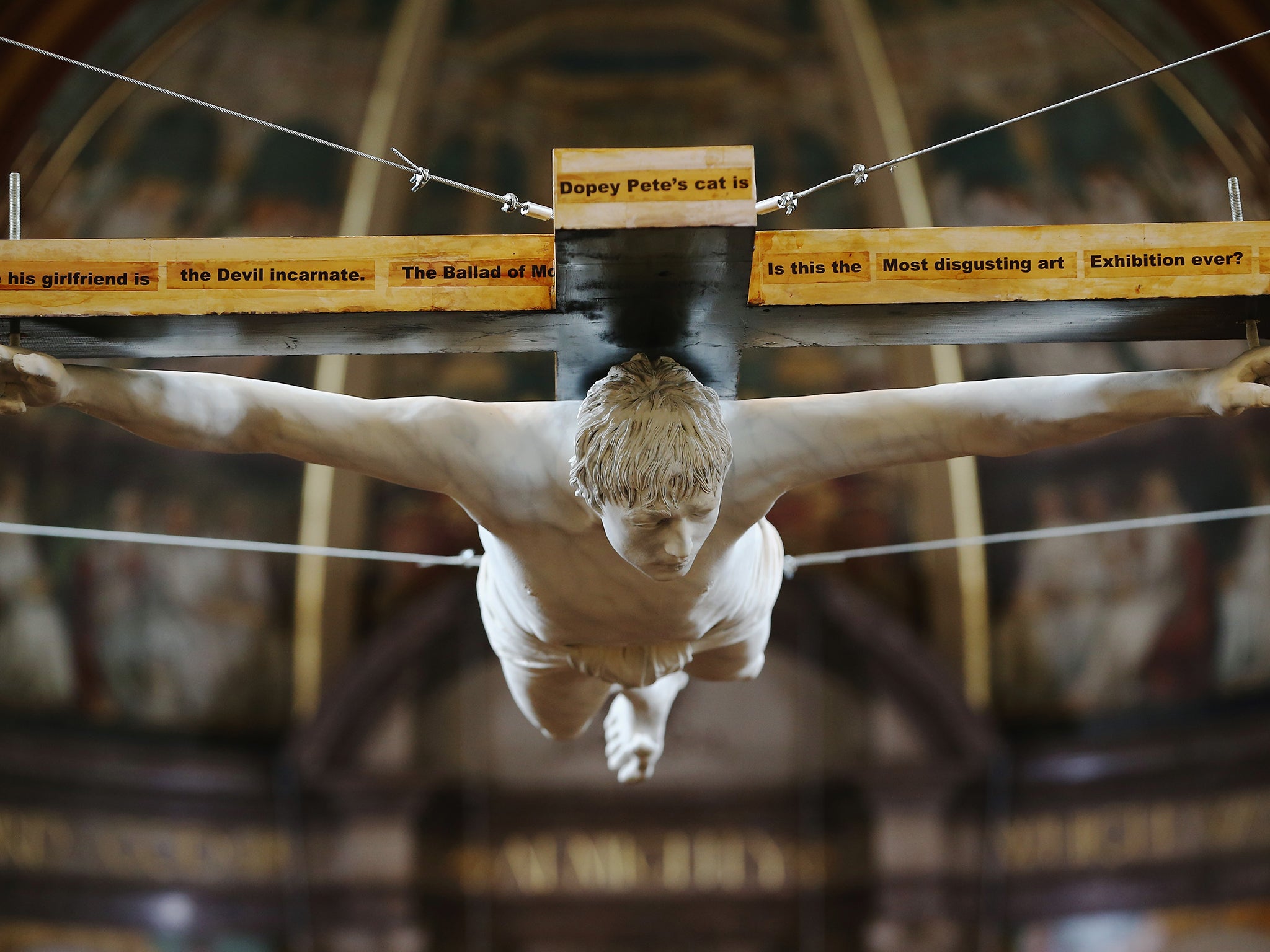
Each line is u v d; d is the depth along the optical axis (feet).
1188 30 30.19
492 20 37.52
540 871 44.57
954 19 36.09
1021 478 43.04
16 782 38.32
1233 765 40.55
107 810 40.47
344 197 38.93
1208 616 40.91
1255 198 31.55
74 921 39.24
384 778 43.80
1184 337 11.93
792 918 44.11
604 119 39.93
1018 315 11.21
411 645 44.55
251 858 42.93
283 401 11.78
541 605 12.94
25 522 38.55
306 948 43.19
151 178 35.40
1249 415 38.86
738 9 37.60
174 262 10.76
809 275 10.89
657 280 10.53
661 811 44.83
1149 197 35.91
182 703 42.37
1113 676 42.78
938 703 43.80
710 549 12.30
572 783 44.98
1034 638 43.70
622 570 12.29
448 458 11.88
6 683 38.24
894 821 43.55
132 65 31.96
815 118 39.22
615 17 37.78
